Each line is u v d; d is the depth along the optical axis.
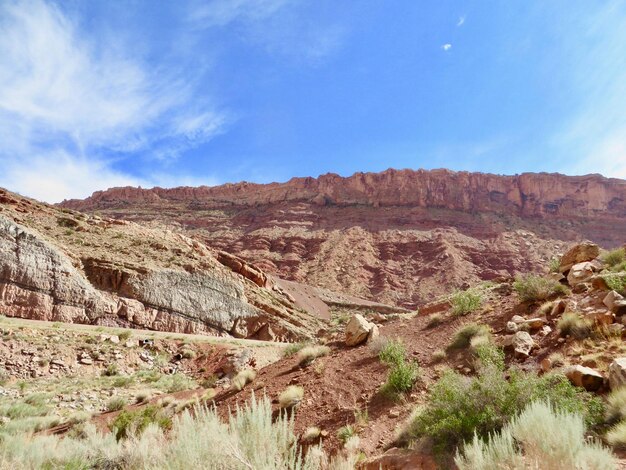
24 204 54.78
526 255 125.38
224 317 51.72
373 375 9.62
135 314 43.34
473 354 8.79
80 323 38.97
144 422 9.67
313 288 99.62
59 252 41.81
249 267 71.31
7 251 37.50
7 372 21.55
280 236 139.75
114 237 55.72
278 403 9.79
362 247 130.88
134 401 17.05
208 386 21.69
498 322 10.38
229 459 3.84
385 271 119.12
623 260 10.81
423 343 10.88
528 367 7.25
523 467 3.48
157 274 48.62
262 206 174.75
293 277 111.81
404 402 7.81
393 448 6.03
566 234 142.75
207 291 52.41
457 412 5.43
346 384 9.62
